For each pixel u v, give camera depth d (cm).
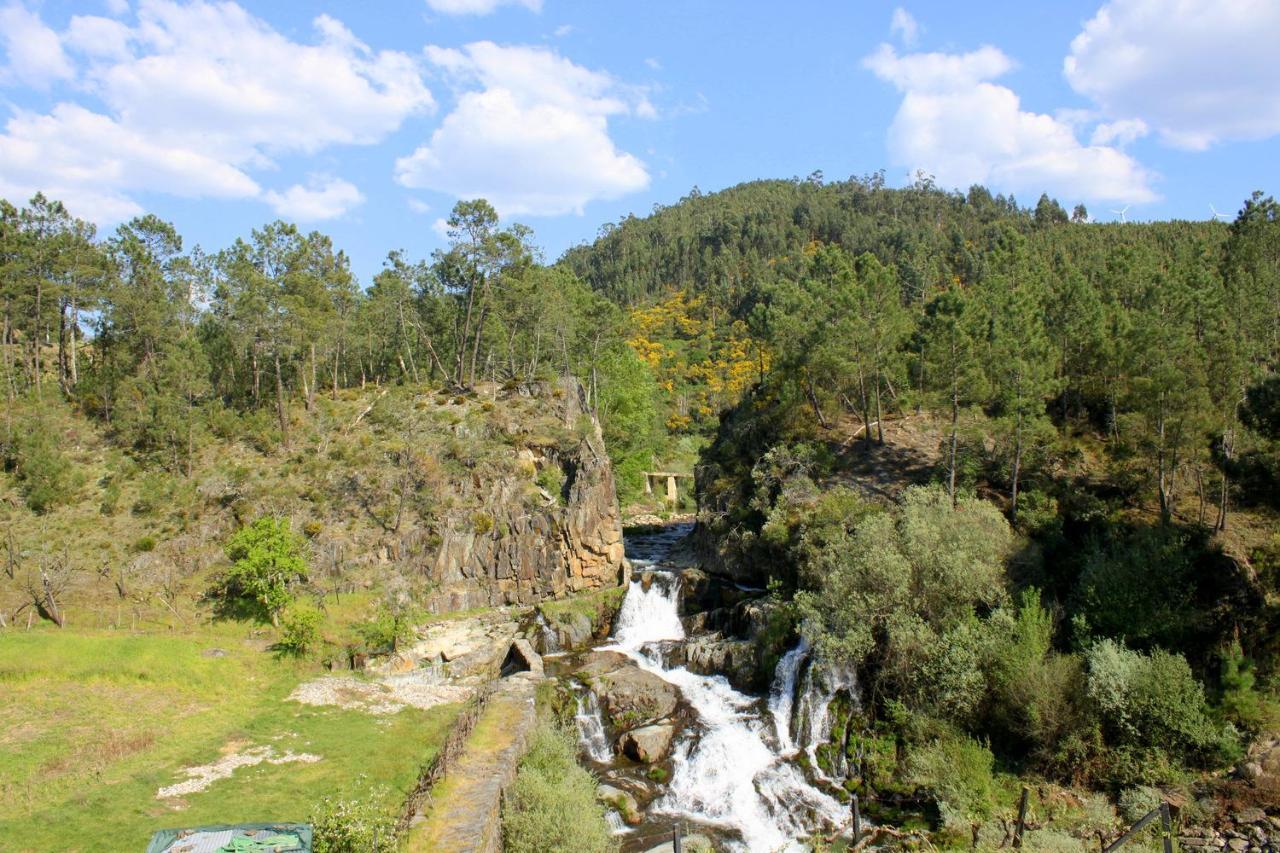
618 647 5269
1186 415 4278
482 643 5206
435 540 5953
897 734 3856
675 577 5706
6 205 7475
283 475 6488
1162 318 5403
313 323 7319
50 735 3759
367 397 8225
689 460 12488
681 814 3625
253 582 5216
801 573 4831
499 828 3069
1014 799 3366
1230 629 3819
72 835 2905
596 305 9888
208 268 8650
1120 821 3136
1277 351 6044
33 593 5256
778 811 3591
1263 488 3803
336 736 3947
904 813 3475
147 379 7375
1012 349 5166
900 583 4119
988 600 4097
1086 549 4453
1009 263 8494
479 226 8250
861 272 6688
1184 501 4906
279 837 2491
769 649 4506
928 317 5962
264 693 4506
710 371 16188
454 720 4178
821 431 6544
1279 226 6788
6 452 6638
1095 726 3462
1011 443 5206
